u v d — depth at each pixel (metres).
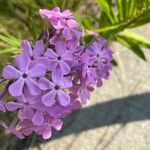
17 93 0.15
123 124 0.30
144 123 0.31
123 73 0.33
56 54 0.15
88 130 0.30
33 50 0.15
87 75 0.16
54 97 0.15
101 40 0.19
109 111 0.31
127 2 0.25
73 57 0.16
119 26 0.26
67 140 0.29
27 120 0.16
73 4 0.26
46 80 0.15
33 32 0.21
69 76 0.16
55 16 0.16
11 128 0.16
